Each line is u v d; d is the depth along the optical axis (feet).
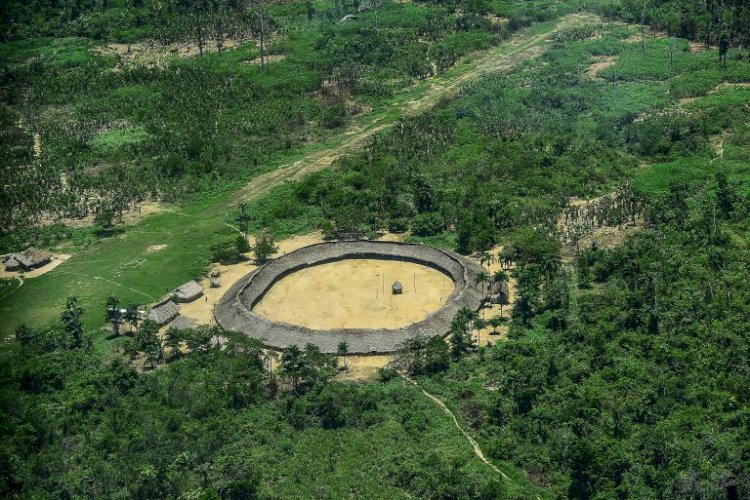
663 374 534.78
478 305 634.84
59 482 474.08
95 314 651.66
